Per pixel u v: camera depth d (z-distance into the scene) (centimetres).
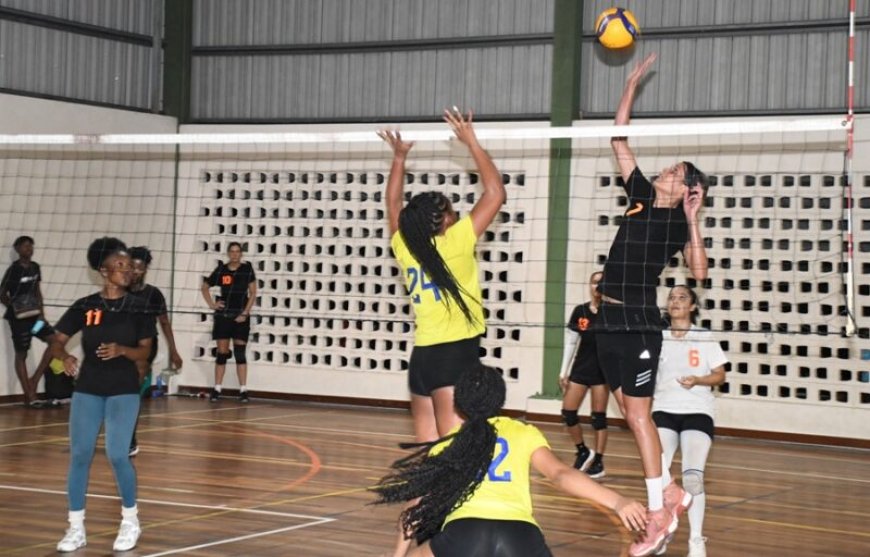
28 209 1359
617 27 1048
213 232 1512
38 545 614
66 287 1391
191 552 605
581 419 1336
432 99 1438
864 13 1220
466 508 376
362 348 1465
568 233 1345
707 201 1267
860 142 1205
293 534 661
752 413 1255
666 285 1288
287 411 1381
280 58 1520
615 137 643
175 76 1535
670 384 645
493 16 1404
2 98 1333
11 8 1355
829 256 1215
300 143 1480
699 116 1292
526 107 1387
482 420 384
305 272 1480
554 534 689
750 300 1253
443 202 506
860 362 1202
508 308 1373
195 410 1359
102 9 1462
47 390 1336
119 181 1458
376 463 970
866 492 900
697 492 617
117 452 598
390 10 1459
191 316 1527
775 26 1257
